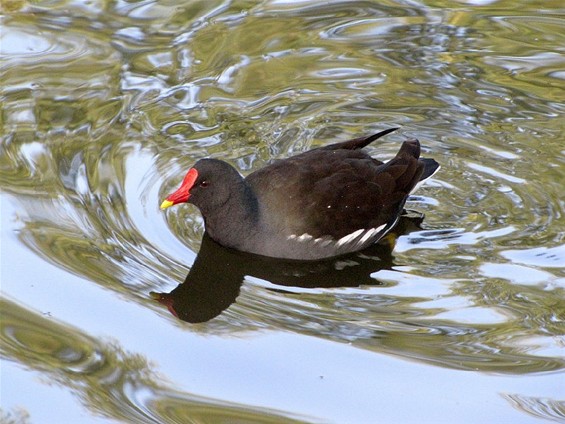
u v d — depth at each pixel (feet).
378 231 41.55
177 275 38.14
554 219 41.78
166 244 40.19
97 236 39.50
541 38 53.52
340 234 40.68
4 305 35.40
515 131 47.57
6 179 42.42
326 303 37.14
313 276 39.58
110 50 52.08
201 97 49.52
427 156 46.19
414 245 40.86
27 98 48.34
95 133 46.26
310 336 34.71
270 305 37.01
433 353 33.76
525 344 34.19
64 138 45.65
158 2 55.98
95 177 43.29
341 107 49.49
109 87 49.49
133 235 40.09
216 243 41.16
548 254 39.50
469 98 49.80
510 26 54.65
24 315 34.99
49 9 55.36
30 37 52.70
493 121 48.24
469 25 54.85
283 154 46.16
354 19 55.47
